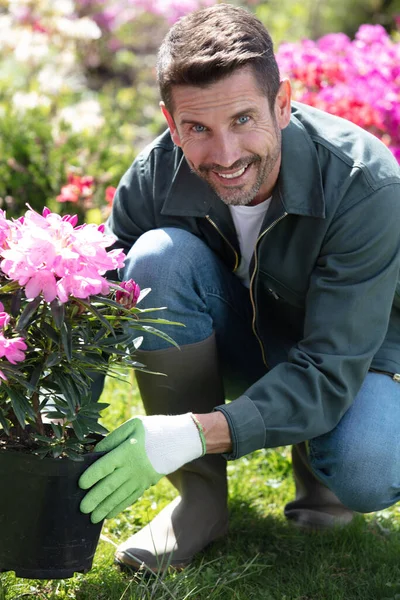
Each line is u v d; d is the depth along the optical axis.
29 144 5.33
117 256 2.09
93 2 8.08
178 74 2.27
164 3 8.20
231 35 2.28
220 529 2.78
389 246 2.51
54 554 2.26
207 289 2.71
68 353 2.00
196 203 2.69
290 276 2.66
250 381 3.02
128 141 6.04
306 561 2.71
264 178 2.43
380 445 2.55
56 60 7.22
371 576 2.62
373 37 5.49
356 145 2.58
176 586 2.40
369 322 2.52
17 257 1.94
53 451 2.17
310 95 4.54
